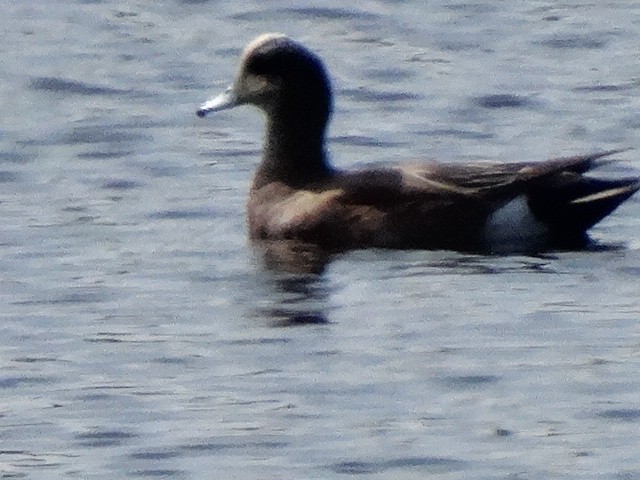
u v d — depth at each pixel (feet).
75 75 82.33
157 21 89.51
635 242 60.49
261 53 63.10
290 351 52.13
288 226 60.85
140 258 59.88
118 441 47.21
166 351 52.26
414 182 60.29
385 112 78.07
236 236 62.08
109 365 51.55
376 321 53.93
